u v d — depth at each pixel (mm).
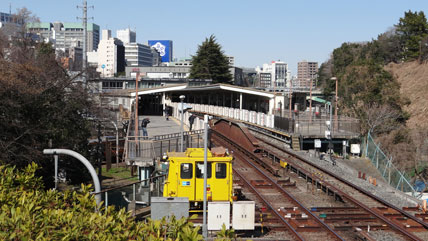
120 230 7105
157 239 6348
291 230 15617
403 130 48656
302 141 35406
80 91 29766
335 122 38219
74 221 7066
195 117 39000
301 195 21469
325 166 28891
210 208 14391
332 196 21469
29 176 10117
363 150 36062
